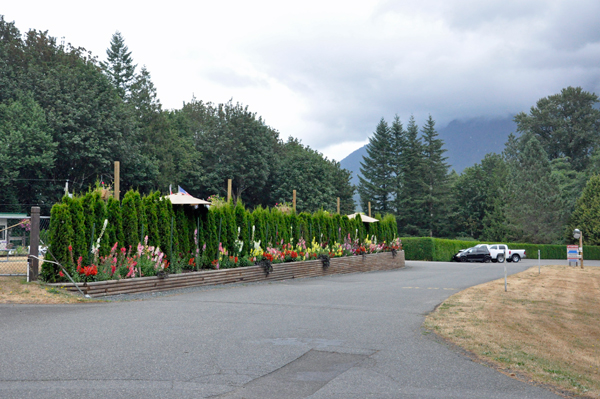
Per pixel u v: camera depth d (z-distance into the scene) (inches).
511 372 242.1
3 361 231.5
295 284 707.4
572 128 4013.3
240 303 457.7
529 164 3090.6
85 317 357.4
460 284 747.4
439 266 1444.4
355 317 393.7
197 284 611.5
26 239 1204.5
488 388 212.7
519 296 601.6
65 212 494.9
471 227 3127.5
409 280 828.6
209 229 695.1
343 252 1104.8
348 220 1186.6
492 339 322.3
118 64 2532.0
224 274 660.7
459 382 220.1
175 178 2262.6
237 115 2564.0
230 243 732.0
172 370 224.5
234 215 750.5
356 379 219.8
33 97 1675.7
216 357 251.0
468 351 284.7
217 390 198.8
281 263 812.0
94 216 528.7
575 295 663.8
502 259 1798.7
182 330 316.2
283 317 382.9
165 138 2314.2
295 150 3440.0
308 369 235.0
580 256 1386.6
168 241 627.8
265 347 277.3
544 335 365.4
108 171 1792.6
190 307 422.0
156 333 304.2
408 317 400.8
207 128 2625.5
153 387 199.5
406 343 299.6
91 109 1736.0
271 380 215.2
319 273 933.8
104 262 521.0
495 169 3634.4
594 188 2822.3
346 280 821.9
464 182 3277.6
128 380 207.6
